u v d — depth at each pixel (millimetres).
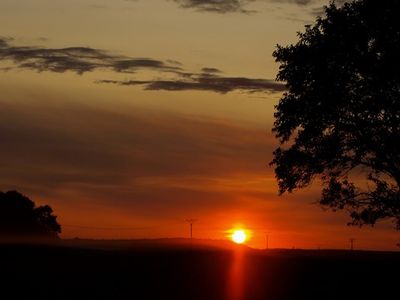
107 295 38281
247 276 53469
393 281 49000
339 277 52500
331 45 34219
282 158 36469
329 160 35500
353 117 34656
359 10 33781
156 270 58562
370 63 33406
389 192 35031
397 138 33625
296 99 35750
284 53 35531
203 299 38125
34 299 35094
